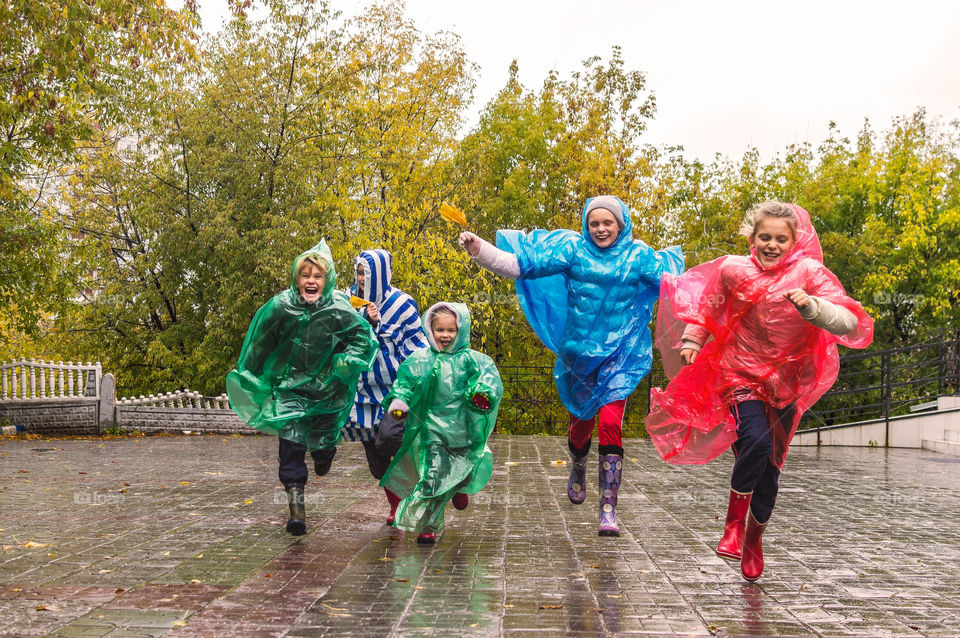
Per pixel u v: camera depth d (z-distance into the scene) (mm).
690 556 5121
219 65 18344
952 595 4238
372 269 6113
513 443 14852
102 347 19797
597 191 21016
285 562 4801
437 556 5016
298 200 18031
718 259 4723
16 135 15445
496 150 22359
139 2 11273
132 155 19156
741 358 4555
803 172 27297
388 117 18766
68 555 4957
